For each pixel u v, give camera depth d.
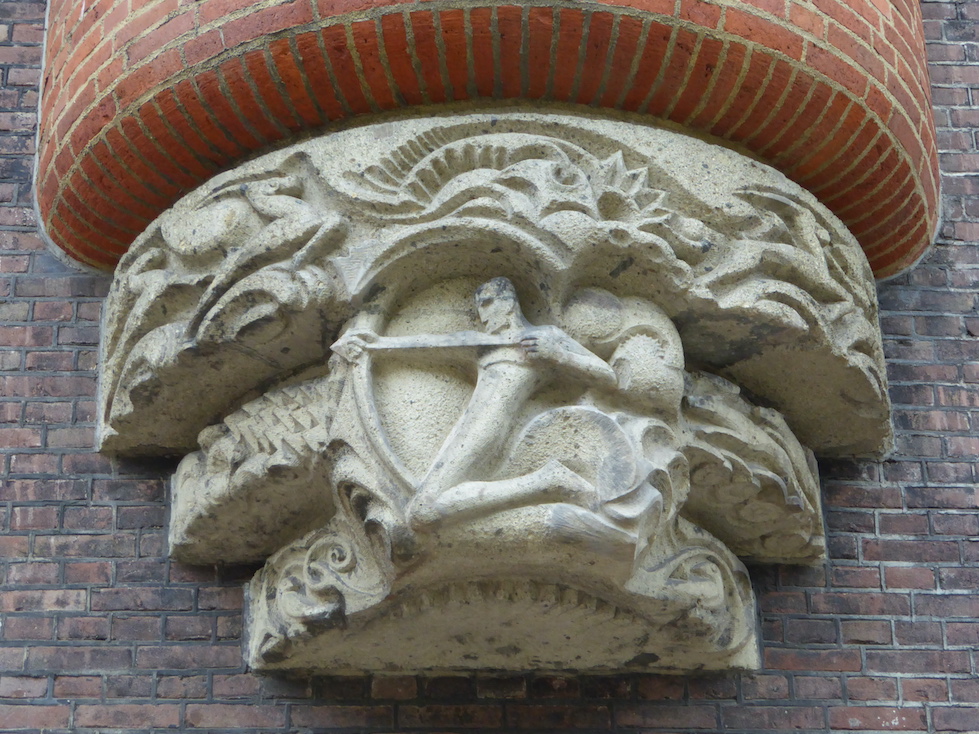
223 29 4.39
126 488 4.74
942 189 5.41
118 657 4.51
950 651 4.71
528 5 4.25
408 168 4.23
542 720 4.51
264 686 4.51
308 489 4.30
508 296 4.06
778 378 4.49
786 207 4.37
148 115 4.50
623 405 4.05
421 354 4.04
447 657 4.48
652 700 4.57
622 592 4.07
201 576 4.64
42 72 5.36
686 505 4.48
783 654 4.67
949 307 5.21
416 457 3.96
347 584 4.18
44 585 4.59
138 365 4.41
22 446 4.77
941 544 4.88
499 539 3.83
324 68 4.35
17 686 4.45
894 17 4.89
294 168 4.30
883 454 4.97
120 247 4.94
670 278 4.12
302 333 4.19
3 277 5.02
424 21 4.27
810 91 4.45
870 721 4.60
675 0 4.30
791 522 4.56
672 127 4.49
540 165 4.14
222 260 4.30
